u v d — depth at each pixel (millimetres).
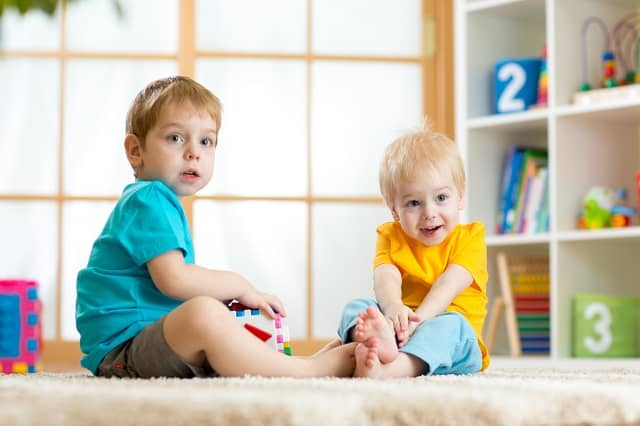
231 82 4059
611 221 3303
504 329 3658
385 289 1956
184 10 4047
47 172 4090
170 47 4074
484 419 1071
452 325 1812
